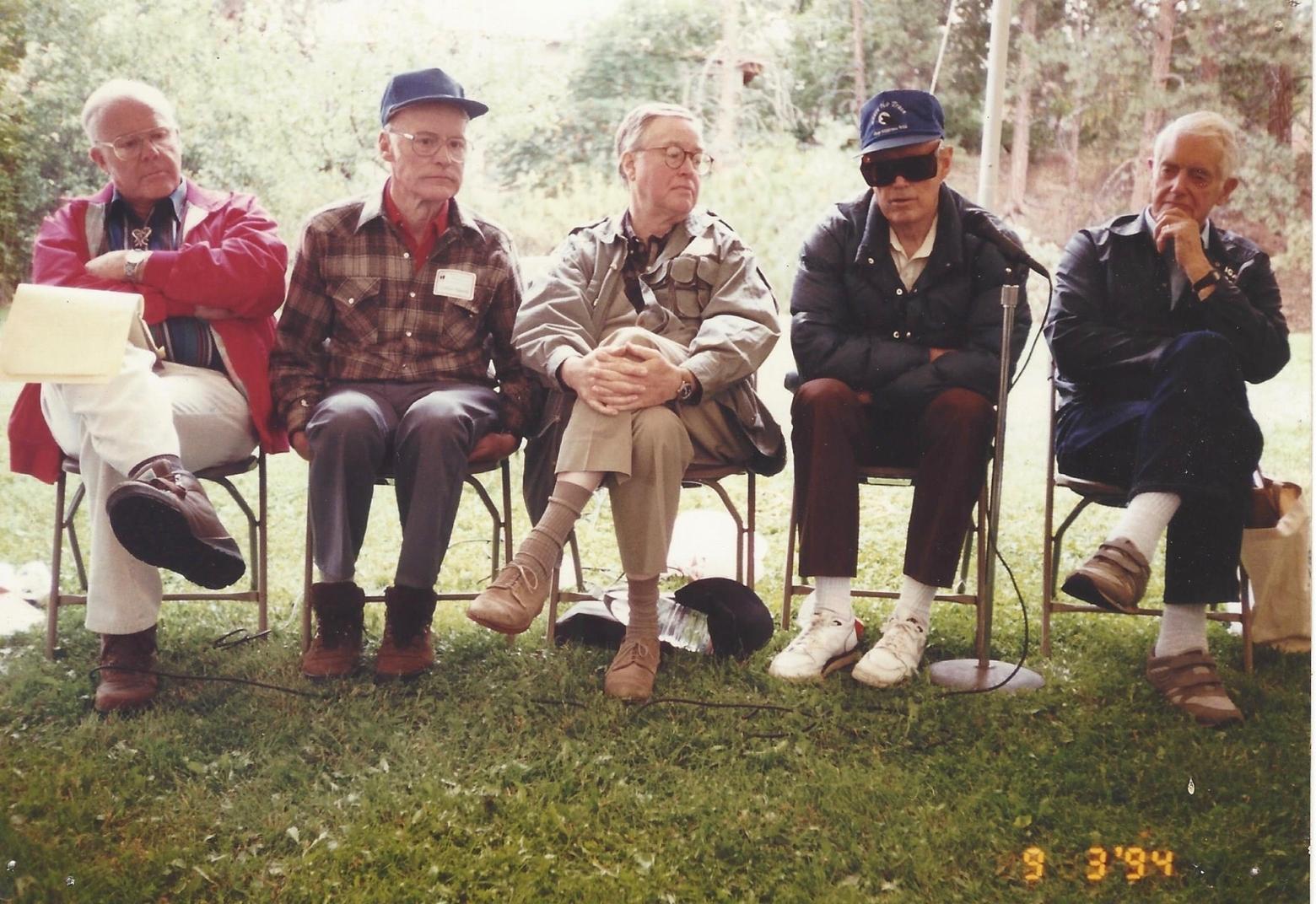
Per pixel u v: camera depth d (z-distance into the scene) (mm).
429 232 2889
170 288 2750
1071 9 6371
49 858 2004
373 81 5402
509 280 2932
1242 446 2492
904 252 2814
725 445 2834
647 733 2414
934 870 1979
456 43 5496
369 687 2607
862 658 2688
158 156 2834
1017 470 4559
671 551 3467
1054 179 6559
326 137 5441
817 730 2430
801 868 1996
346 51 5395
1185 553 2551
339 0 5395
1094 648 2893
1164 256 2822
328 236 2848
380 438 2672
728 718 2482
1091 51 6336
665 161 2750
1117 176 6434
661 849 2043
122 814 2148
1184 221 2727
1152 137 6293
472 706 2539
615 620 2842
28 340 2428
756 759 2324
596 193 5629
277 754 2359
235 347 2840
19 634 2947
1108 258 2859
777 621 3078
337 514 2625
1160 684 2621
